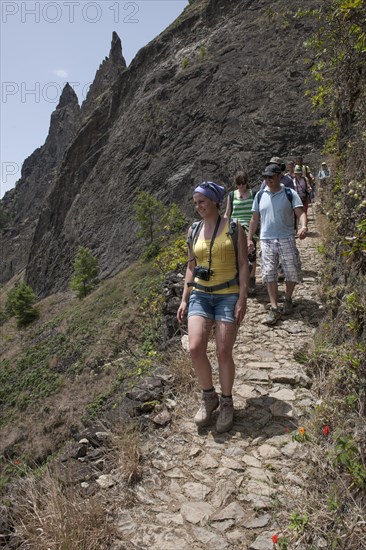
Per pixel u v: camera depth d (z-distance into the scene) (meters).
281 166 5.92
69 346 32.72
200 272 3.69
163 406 4.13
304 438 3.09
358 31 5.59
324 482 2.95
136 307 28.31
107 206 56.50
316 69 8.01
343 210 5.50
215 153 45.81
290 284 5.95
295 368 4.61
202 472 3.29
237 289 3.70
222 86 49.38
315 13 7.49
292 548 2.55
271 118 44.00
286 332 5.57
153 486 3.20
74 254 60.19
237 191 6.82
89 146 67.94
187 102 51.66
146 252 41.59
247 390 4.29
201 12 60.50
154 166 51.59
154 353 5.50
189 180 46.47
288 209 5.89
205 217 3.73
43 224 72.62
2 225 124.00
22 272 91.75
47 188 118.12
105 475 3.33
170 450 3.56
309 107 42.66
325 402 3.59
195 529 2.81
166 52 61.16
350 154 6.38
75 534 2.70
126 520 2.92
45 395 26.73
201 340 3.65
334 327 4.73
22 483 3.14
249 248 6.19
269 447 3.46
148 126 54.91
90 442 3.81
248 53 50.06
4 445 24.11
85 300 42.06
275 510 2.84
